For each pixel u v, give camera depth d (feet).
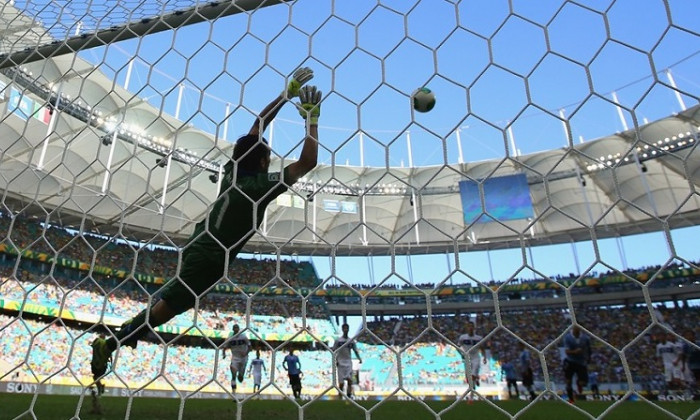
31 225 68.54
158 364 71.46
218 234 9.21
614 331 88.84
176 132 7.98
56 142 61.93
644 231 105.70
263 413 16.42
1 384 39.91
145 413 13.57
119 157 71.26
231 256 9.29
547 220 112.37
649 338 83.97
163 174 78.28
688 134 78.02
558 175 98.53
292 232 111.55
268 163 9.38
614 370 76.64
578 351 29.84
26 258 66.18
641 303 94.84
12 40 13.70
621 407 23.07
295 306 99.45
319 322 98.43
